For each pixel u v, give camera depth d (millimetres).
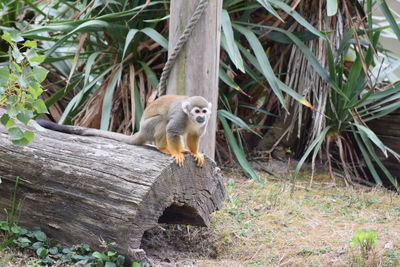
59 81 11898
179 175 7180
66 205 7086
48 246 7199
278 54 12617
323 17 11969
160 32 11906
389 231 8430
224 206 9539
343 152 12352
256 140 12711
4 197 7516
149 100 10383
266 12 12352
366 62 11531
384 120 12141
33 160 7266
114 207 6719
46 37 11305
